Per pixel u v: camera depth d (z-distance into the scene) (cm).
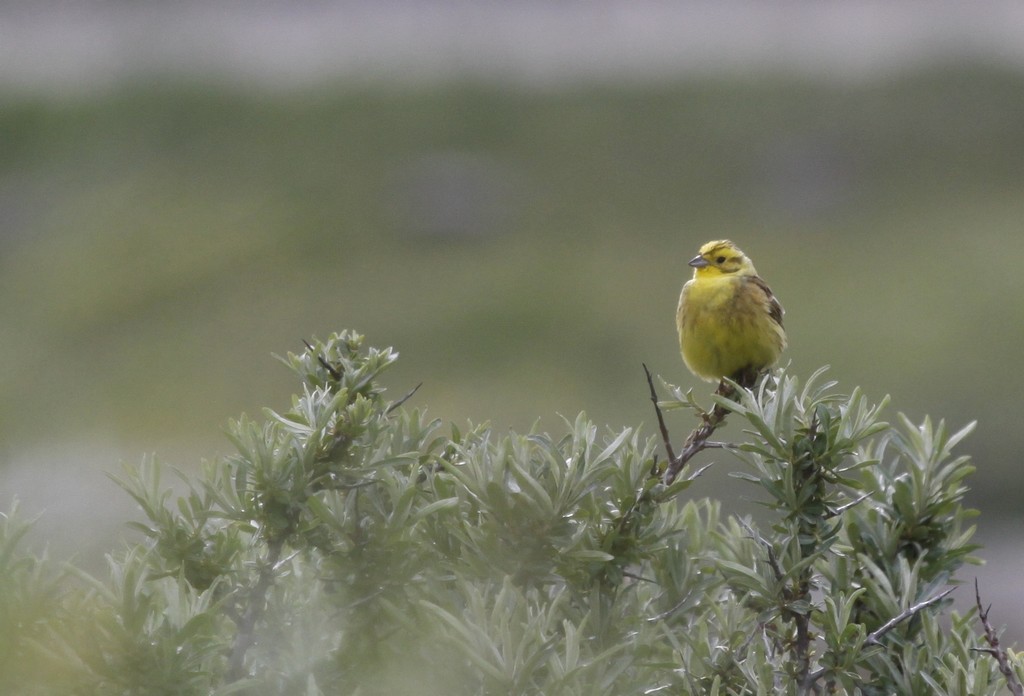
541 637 308
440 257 2755
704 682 354
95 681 301
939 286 2345
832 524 390
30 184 3247
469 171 3131
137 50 3900
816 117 3291
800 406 379
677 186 3052
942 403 1881
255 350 2333
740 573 364
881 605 370
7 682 298
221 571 355
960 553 385
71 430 1714
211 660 345
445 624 330
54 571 320
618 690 338
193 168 3284
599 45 3859
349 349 402
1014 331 2091
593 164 3191
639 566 392
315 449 350
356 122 3459
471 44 3853
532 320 2381
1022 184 2862
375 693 342
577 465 360
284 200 3067
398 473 372
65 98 3656
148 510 357
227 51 3909
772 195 2972
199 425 1898
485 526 358
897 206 2828
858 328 2208
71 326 2445
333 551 356
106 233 2889
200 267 2734
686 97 3438
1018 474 1559
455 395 2108
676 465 384
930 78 3388
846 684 348
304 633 365
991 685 345
